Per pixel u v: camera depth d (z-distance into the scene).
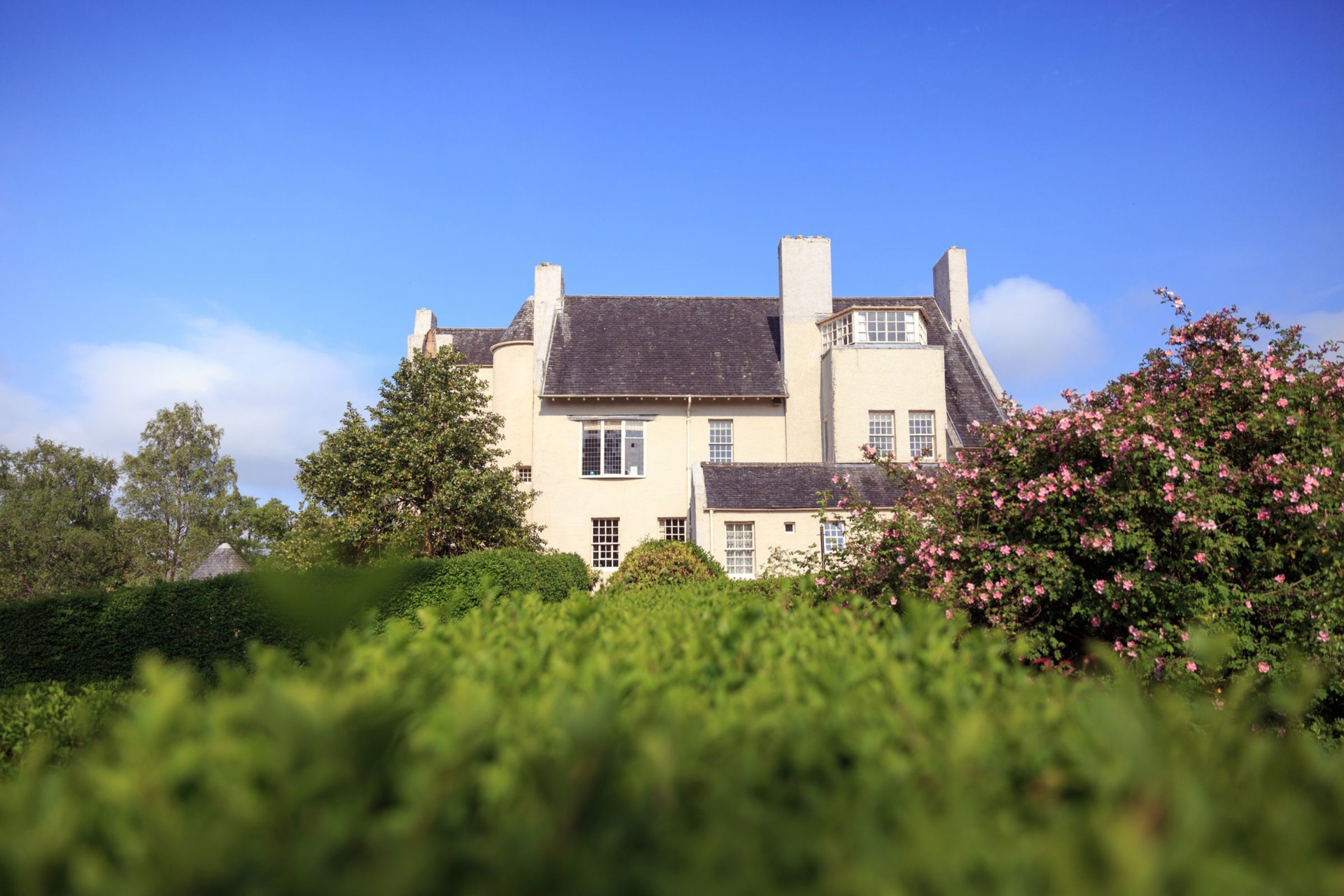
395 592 15.78
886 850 1.66
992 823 1.87
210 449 60.16
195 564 55.78
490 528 26.44
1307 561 8.52
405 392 26.62
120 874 1.69
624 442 31.86
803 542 27.58
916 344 30.86
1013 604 9.15
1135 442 8.71
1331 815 1.96
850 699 2.79
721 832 1.68
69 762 7.77
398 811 1.86
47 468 57.34
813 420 32.31
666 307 35.72
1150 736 2.08
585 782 1.84
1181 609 8.28
